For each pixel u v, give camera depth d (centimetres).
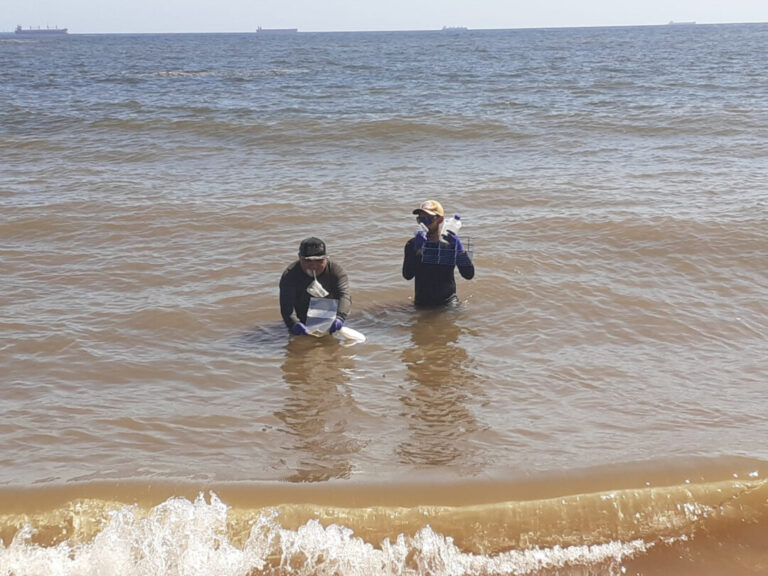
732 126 1784
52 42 18900
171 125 1845
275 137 1695
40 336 622
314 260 611
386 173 1302
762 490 402
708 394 523
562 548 373
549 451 445
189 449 452
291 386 543
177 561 361
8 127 1836
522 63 5400
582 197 1084
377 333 643
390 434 472
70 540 368
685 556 370
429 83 3522
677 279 764
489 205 1053
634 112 2095
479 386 540
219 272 786
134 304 698
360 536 373
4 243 875
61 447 452
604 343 616
